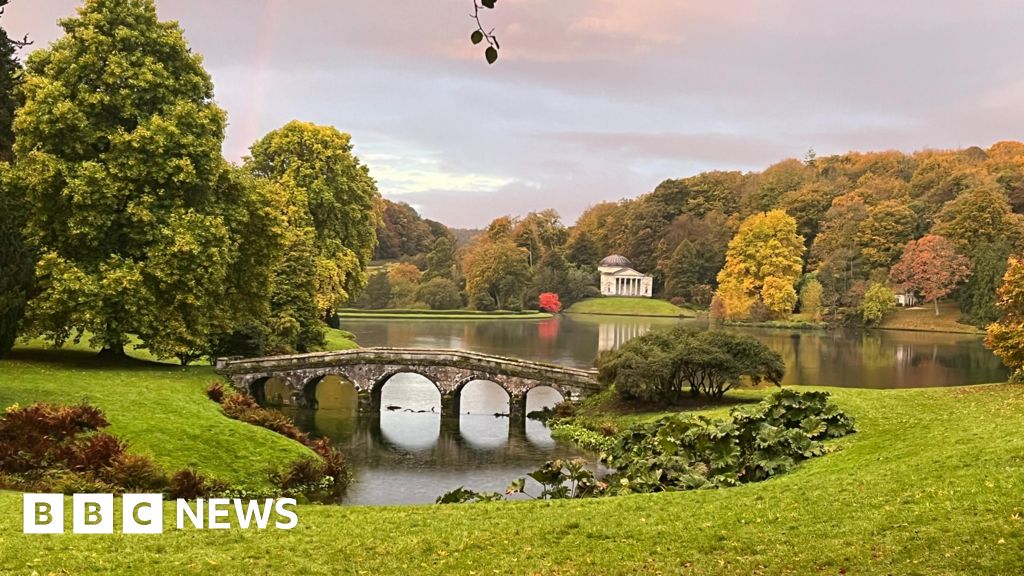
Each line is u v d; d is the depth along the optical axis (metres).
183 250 36.72
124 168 37.28
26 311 35.47
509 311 149.12
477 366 45.44
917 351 81.00
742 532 14.55
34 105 36.78
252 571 13.10
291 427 33.75
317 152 63.91
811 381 56.00
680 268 157.38
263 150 65.62
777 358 41.88
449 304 148.12
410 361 45.81
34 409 26.19
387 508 18.89
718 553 13.34
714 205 172.88
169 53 40.47
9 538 14.73
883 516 14.59
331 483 29.64
